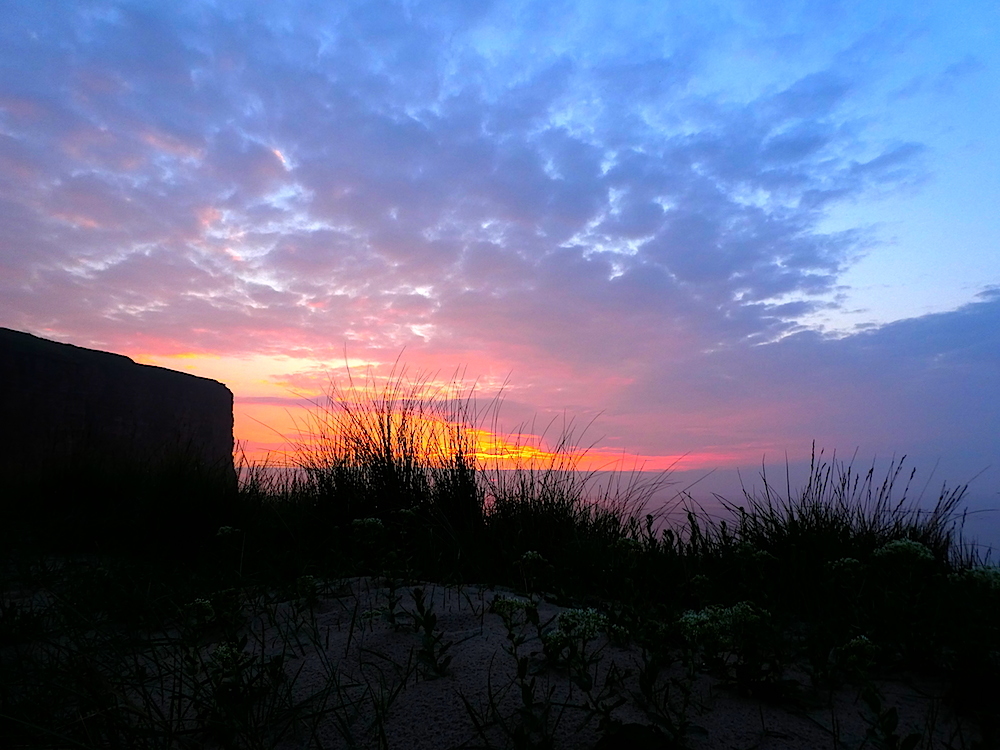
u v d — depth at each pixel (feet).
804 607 9.33
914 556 8.83
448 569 11.93
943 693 6.47
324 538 13.80
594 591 10.50
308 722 5.85
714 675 6.66
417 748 5.38
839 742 5.42
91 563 11.87
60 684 6.43
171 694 6.20
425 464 16.49
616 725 5.28
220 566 11.60
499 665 6.77
